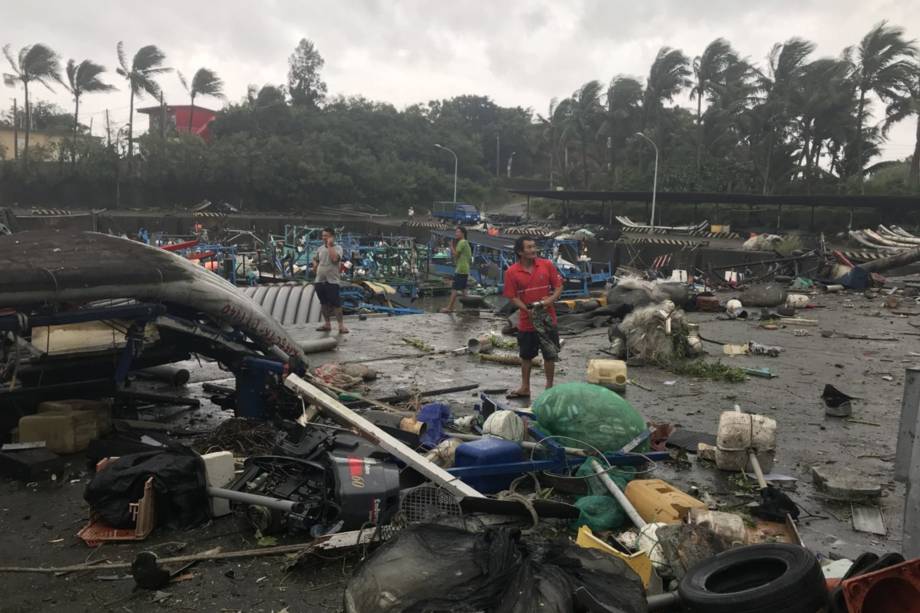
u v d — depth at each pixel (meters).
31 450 5.72
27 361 6.57
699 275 26.11
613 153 71.12
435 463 5.16
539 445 5.20
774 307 16.81
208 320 7.02
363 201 82.75
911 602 2.77
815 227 49.38
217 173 70.06
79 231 6.82
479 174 102.06
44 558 4.21
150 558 3.79
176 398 7.46
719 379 9.27
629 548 3.95
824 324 14.37
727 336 12.78
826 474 5.45
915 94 48.78
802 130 54.12
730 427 5.66
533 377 9.45
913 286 20.19
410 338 12.26
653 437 6.22
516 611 2.58
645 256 38.44
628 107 67.44
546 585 2.72
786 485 5.43
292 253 29.78
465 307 17.73
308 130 86.69
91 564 4.11
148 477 4.53
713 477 5.61
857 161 54.22
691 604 3.12
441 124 107.12
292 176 75.06
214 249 24.53
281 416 6.80
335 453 4.78
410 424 5.88
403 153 95.19
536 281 7.91
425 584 2.75
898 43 49.78
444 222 67.69
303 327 13.61
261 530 4.39
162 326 6.70
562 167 76.31
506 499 4.15
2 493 5.22
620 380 8.58
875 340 12.45
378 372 9.64
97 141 65.38
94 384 6.71
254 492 4.56
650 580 3.50
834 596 2.94
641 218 62.19
